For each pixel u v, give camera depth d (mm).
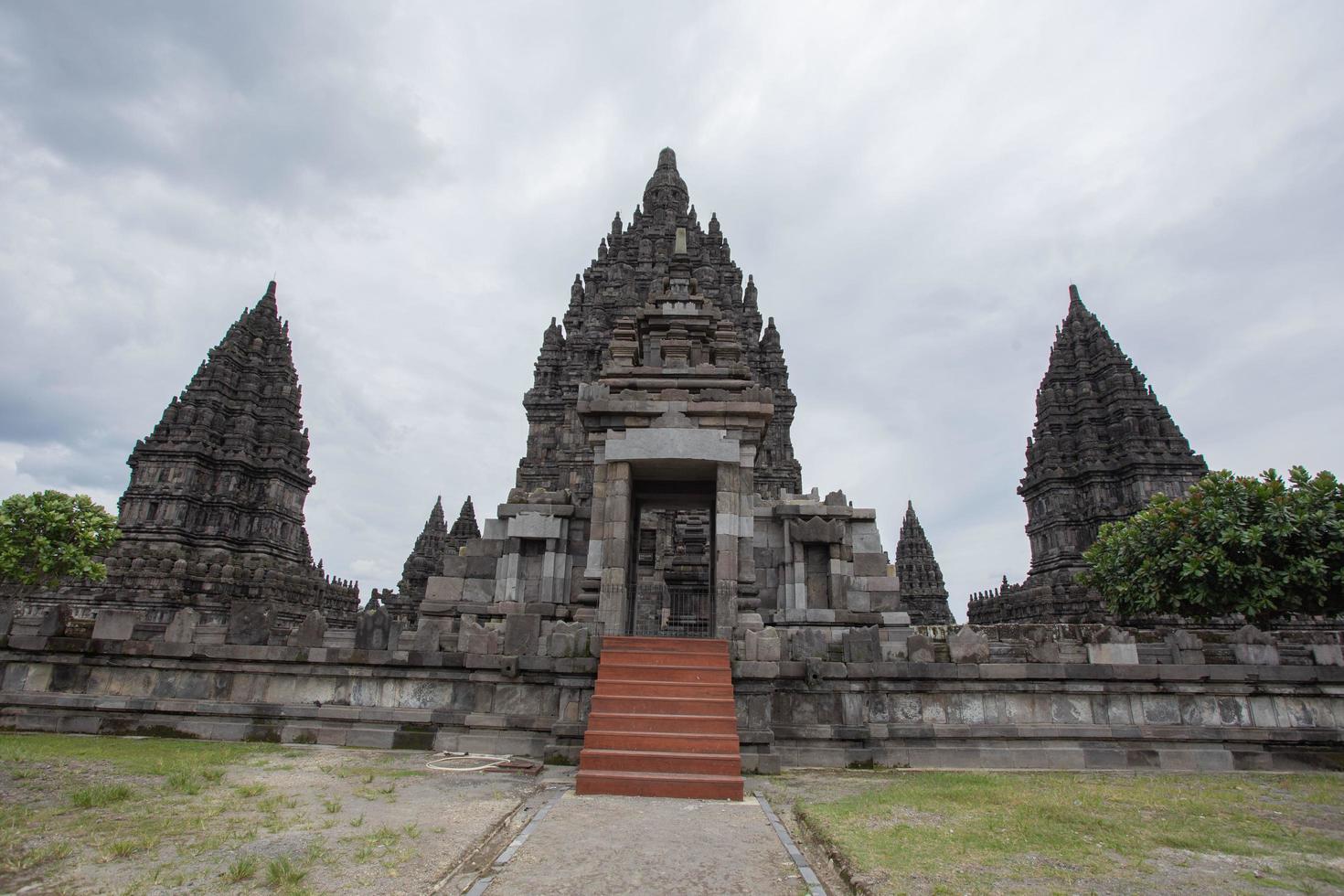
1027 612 47188
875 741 16250
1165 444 47250
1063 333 55344
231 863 7730
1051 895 7352
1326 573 22094
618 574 18766
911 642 17297
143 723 17172
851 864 8258
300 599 49438
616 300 66000
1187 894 7430
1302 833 10086
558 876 8031
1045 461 51219
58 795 10445
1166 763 16484
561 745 15422
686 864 8531
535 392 61500
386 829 9125
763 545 21859
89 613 39188
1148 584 25594
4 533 30828
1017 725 16688
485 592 21938
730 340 25297
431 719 16641
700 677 15320
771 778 14242
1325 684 17391
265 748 15797
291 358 59188
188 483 49156
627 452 19812
